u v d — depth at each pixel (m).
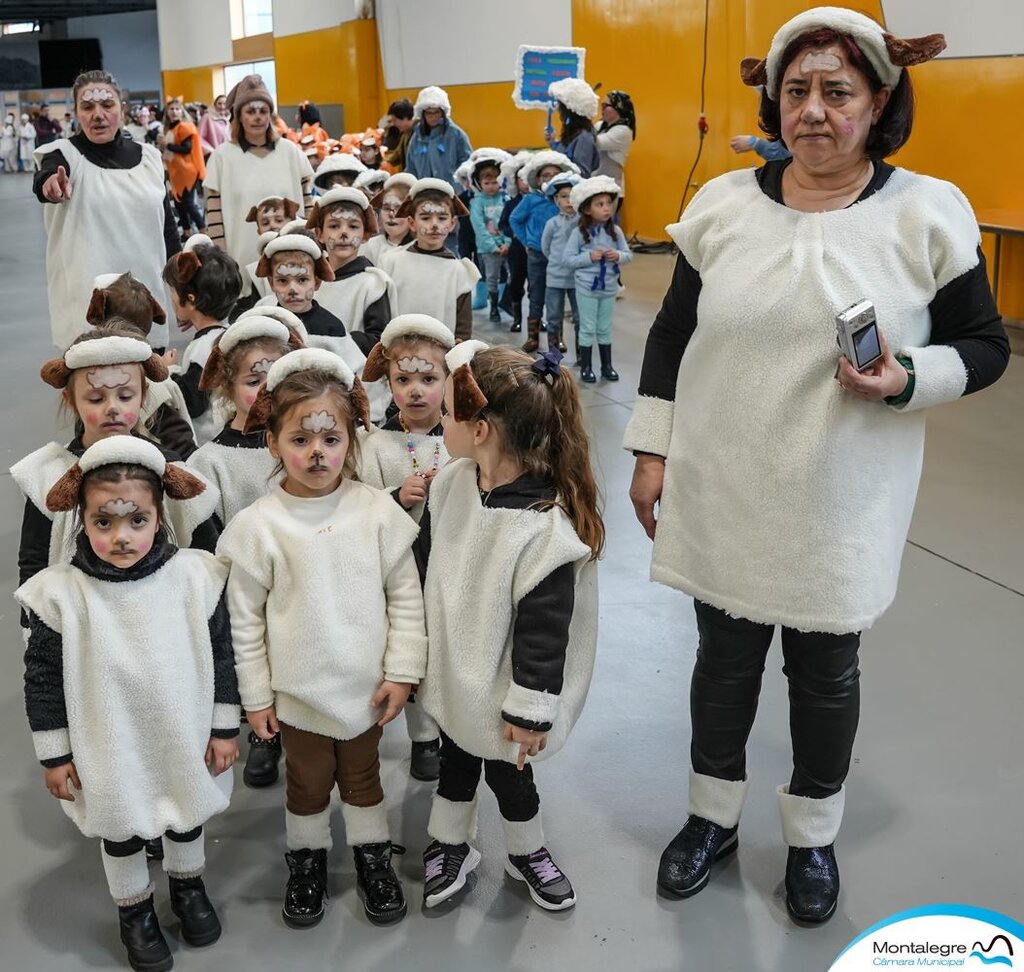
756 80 2.05
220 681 2.09
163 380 2.46
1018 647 3.26
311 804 2.24
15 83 42.59
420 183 4.11
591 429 5.48
